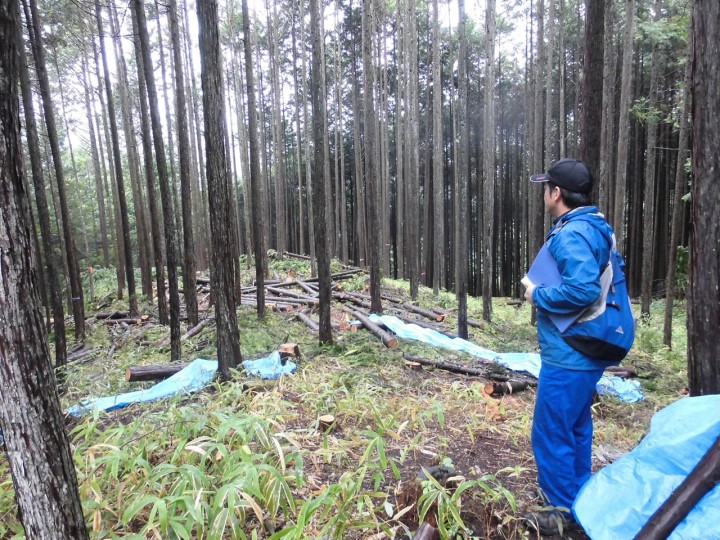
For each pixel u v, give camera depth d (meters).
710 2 2.23
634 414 4.09
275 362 4.91
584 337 2.03
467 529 2.17
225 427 2.57
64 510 1.30
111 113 8.48
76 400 4.31
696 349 2.42
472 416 3.59
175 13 6.65
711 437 1.73
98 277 15.38
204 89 4.16
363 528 2.14
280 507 2.33
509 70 19.09
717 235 2.31
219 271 4.42
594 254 2.00
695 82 2.34
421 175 22.09
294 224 25.11
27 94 5.72
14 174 1.18
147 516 2.24
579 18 12.80
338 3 17.19
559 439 2.17
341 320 8.19
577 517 1.92
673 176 14.52
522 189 17.17
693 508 1.55
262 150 18.75
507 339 7.48
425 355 5.81
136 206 10.73
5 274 1.17
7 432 1.24
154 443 2.73
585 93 3.99
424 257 16.25
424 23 18.56
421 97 21.00
